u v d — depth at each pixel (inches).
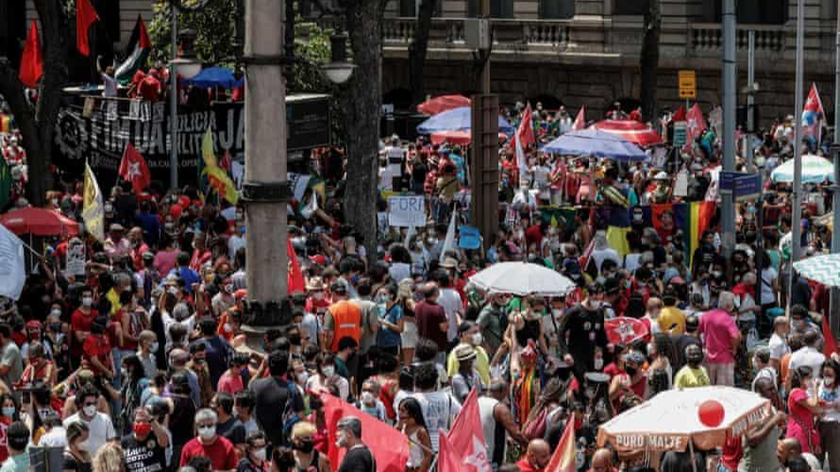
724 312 1027.3
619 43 2632.9
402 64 2755.9
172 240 1186.6
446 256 1223.5
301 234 1244.5
